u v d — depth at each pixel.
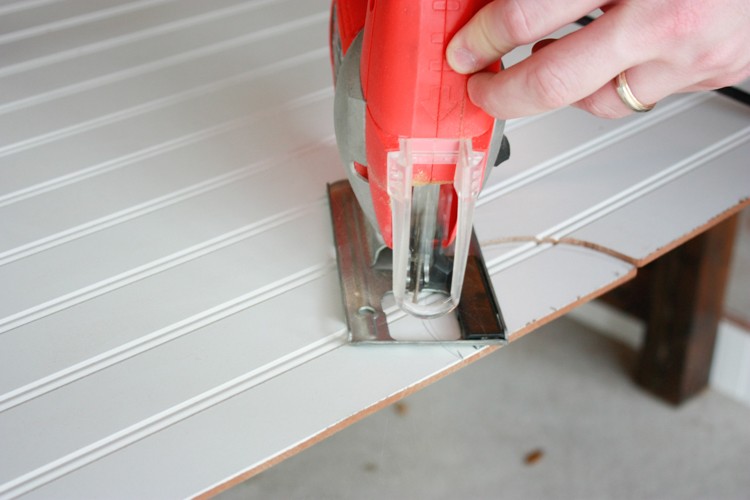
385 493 1.63
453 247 0.80
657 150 0.96
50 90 1.03
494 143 0.69
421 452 1.70
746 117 1.01
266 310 0.76
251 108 1.01
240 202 0.88
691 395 1.76
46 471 0.63
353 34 0.73
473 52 0.58
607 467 1.68
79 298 0.77
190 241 0.83
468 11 0.58
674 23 0.54
